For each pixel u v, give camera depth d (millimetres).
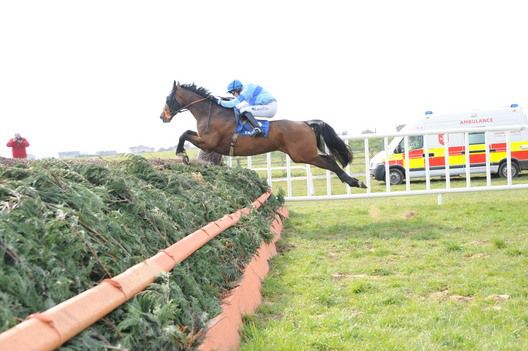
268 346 3092
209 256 3662
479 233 7207
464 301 4168
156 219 3375
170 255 2916
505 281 4633
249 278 4180
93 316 1908
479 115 17859
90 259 2367
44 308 1891
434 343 3154
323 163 8672
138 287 2340
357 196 10352
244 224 5062
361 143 30656
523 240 6512
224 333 2955
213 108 8633
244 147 8555
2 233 2057
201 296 2941
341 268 5457
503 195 12578
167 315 2248
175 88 8742
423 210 9758
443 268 5289
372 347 3098
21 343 1524
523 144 17844
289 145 8461
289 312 3920
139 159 4625
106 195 3207
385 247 6559
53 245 2244
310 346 3131
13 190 2494
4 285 1833
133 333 2078
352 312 3943
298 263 5734
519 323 3523
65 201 2719
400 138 18312
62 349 1748
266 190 8023
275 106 8727
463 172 17906
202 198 4656
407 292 4473
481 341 3162
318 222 9055
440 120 17984
